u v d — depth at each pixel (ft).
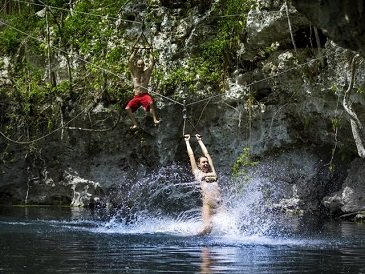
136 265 33.65
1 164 74.54
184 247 40.14
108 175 71.46
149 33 71.67
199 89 67.05
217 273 31.71
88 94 71.41
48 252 37.70
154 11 72.43
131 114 55.21
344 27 25.50
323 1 25.57
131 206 70.54
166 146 68.90
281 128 64.28
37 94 73.97
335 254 38.09
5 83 76.23
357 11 24.86
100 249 39.01
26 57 77.71
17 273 31.24
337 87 57.47
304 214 63.10
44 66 76.74
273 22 60.34
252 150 65.62
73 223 53.62
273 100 63.98
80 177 72.49
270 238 45.01
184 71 68.08
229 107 65.77
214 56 68.49
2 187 74.95
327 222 56.65
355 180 60.54
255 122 65.21
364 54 25.98
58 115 72.54
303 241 43.75
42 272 31.58
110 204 71.31
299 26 59.93
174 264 34.01
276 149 65.51
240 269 32.83
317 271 32.71
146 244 41.29
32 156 74.43
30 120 74.02
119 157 71.20
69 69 72.33
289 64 61.11
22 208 68.23
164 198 70.38
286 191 64.95
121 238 44.06
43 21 78.54
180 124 68.33
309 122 62.28
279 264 34.45
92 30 74.95
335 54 57.77
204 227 47.09
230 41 66.69
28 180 74.33
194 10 70.90
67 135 72.08
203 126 67.87
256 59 64.95
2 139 74.69
